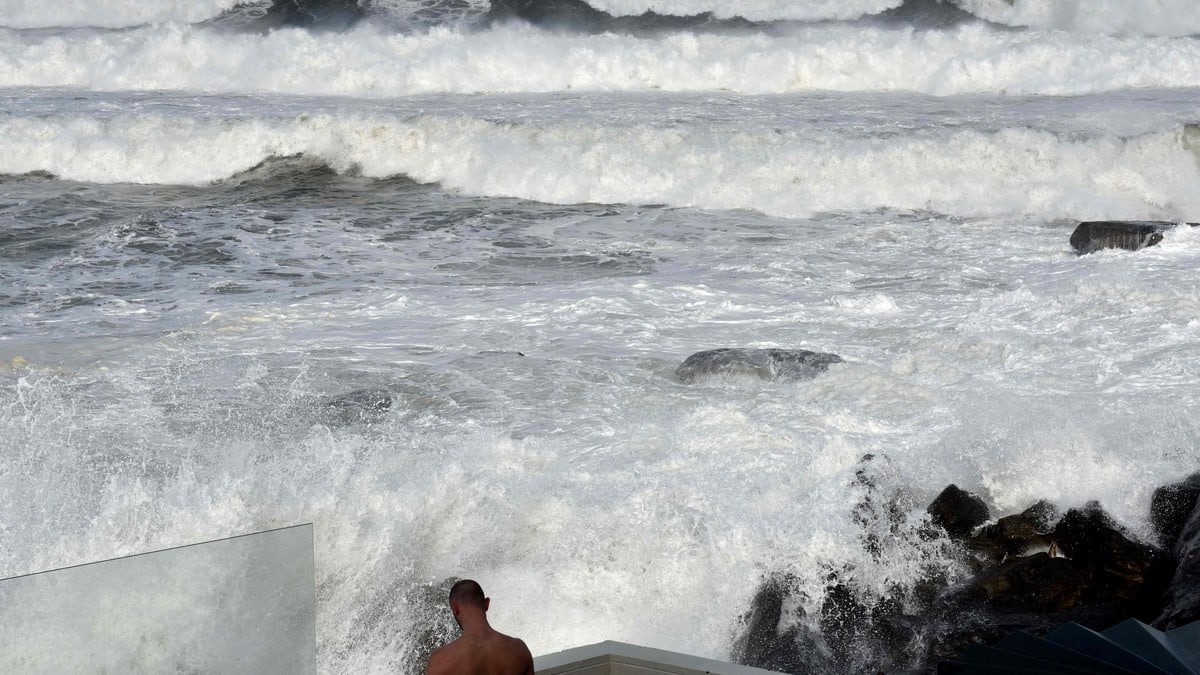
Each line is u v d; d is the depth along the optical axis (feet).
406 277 79.20
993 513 41.45
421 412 51.13
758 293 73.61
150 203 105.60
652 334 64.34
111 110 131.23
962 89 141.59
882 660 35.32
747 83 146.10
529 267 82.43
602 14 162.71
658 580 38.96
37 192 109.50
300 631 18.25
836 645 36.17
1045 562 38.04
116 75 150.71
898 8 163.94
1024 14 158.92
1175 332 59.67
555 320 67.62
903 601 37.81
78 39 153.07
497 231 94.79
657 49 147.84
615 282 76.64
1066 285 71.15
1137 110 118.52
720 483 42.88
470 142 115.85
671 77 146.92
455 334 64.59
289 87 147.33
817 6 161.68
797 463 44.19
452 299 72.84
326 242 90.07
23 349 60.13
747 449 45.85
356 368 57.72
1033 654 20.56
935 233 92.79
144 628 16.93
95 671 16.63
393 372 57.11
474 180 113.39
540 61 147.74
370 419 49.90
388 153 117.50
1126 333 59.98
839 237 91.56
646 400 52.70
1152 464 42.65
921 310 68.08
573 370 57.36
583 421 49.98
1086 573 37.63
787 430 47.65
